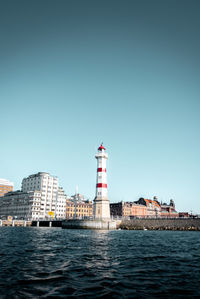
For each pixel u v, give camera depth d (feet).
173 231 299.38
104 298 43.04
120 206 616.39
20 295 43.50
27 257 81.71
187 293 46.47
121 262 76.79
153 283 53.11
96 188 337.31
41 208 552.41
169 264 74.84
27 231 250.57
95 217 327.47
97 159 345.31
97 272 62.23
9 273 58.59
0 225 457.68
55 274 59.11
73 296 43.70
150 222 345.92
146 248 114.52
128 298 43.29
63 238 163.63
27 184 609.42
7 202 617.62
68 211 609.83
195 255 94.53
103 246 119.65
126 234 226.17
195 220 313.53
